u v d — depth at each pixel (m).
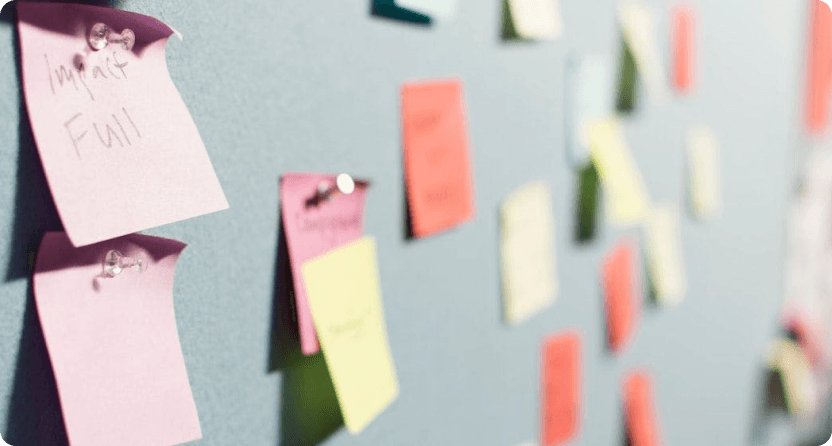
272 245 0.31
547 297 0.53
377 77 0.36
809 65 1.03
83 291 0.23
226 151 0.28
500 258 0.48
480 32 0.44
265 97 0.30
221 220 0.28
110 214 0.22
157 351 0.25
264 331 0.31
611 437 0.67
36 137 0.21
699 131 0.77
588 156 0.56
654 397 0.74
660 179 0.71
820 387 1.12
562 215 0.55
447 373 0.44
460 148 0.43
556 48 0.52
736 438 0.94
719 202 0.83
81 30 0.22
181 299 0.27
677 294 0.73
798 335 1.07
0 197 0.21
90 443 0.23
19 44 0.21
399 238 0.39
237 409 0.30
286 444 0.33
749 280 0.93
